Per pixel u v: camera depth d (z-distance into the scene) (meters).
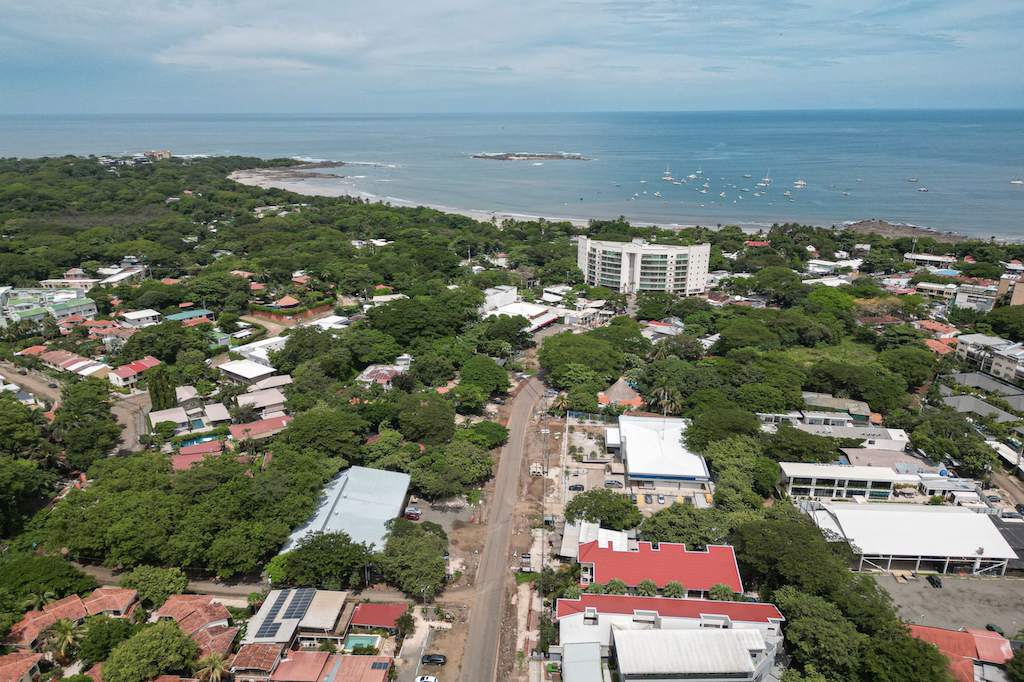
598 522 94.69
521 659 74.50
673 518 91.38
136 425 130.75
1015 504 107.00
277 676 68.25
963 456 113.88
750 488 101.75
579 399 136.62
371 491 100.75
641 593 79.81
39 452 106.94
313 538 85.69
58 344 166.62
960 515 94.50
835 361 164.62
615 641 69.75
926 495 107.62
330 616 76.50
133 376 149.25
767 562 81.88
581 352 152.62
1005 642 72.62
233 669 68.19
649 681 66.69
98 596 77.38
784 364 148.12
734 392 135.75
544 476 114.81
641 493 107.56
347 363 153.25
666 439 117.75
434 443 116.81
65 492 107.69
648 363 159.88
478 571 89.81
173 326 165.38
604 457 120.75
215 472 97.38
